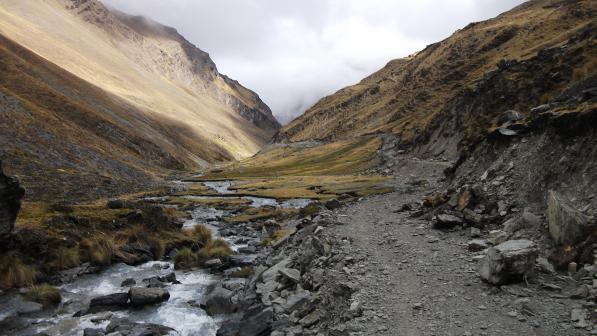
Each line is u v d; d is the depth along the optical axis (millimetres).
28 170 97250
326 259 23984
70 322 22203
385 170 122188
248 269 30406
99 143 173250
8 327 21469
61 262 31281
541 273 17438
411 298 17328
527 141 29281
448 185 44000
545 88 74000
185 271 32906
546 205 22594
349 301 18031
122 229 39219
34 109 151625
